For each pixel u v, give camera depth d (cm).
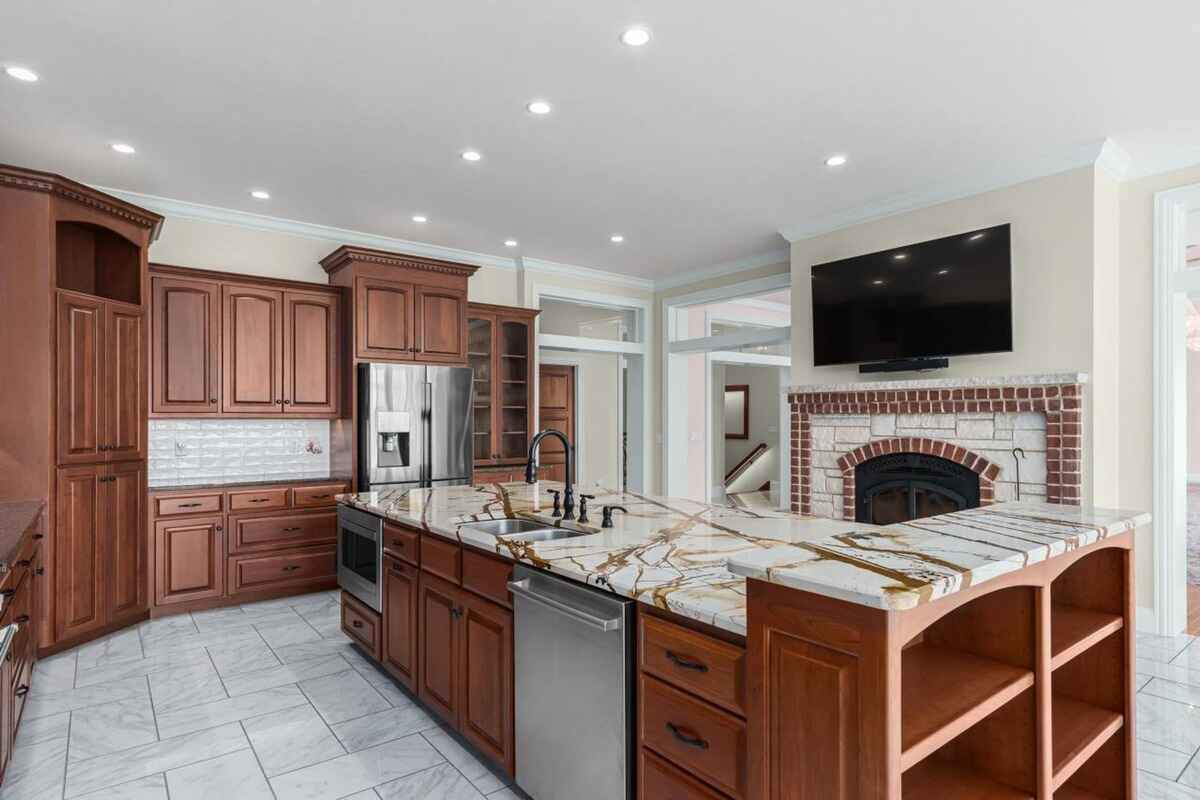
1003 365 387
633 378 712
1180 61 268
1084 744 155
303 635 367
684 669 148
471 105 306
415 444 480
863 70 276
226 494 418
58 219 332
